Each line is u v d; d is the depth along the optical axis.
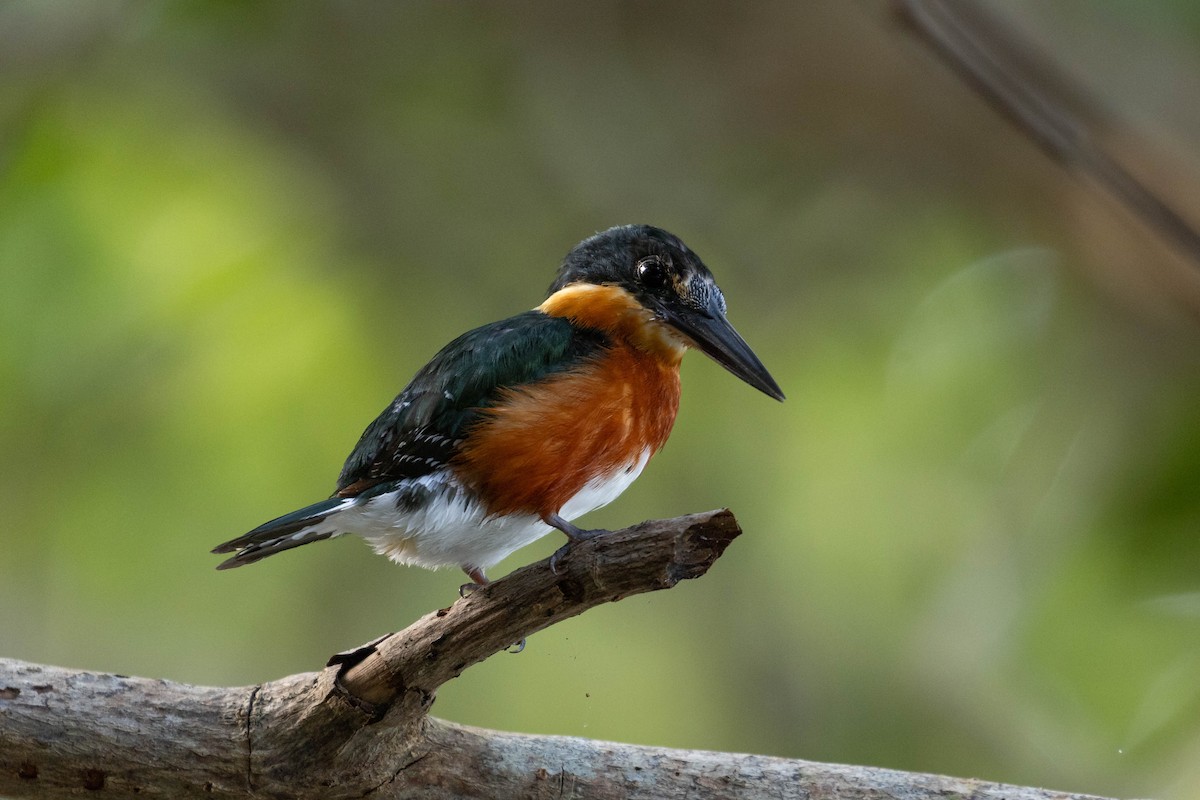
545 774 6.64
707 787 6.62
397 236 12.10
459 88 12.04
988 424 11.48
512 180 12.27
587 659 12.16
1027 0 9.51
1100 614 9.27
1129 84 9.42
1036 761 10.89
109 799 6.54
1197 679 9.32
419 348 11.90
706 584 12.28
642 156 12.16
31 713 6.45
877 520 11.75
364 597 12.37
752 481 12.16
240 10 11.02
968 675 11.45
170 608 12.11
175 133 11.71
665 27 11.52
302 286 11.61
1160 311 10.57
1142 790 10.16
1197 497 8.70
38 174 11.12
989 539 11.38
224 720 6.48
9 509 11.46
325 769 6.44
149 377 11.35
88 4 11.12
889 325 12.08
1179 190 8.27
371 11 11.70
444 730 6.68
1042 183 10.74
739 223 12.28
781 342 12.27
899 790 6.55
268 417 11.45
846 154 11.64
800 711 11.87
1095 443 10.55
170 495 11.55
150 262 11.21
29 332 10.95
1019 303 11.66
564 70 11.91
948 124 11.02
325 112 12.01
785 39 11.18
